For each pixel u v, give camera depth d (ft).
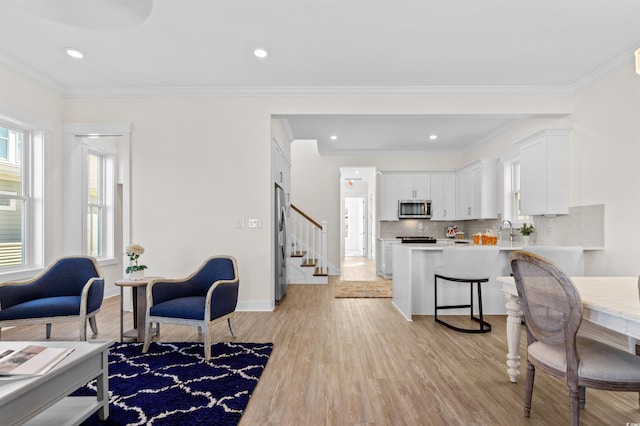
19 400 4.63
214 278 10.86
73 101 13.79
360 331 11.34
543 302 5.56
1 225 11.78
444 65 11.59
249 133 13.79
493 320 12.67
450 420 6.20
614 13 8.64
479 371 8.27
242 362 8.70
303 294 17.40
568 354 5.17
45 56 11.06
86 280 10.85
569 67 11.68
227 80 12.95
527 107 13.46
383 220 24.23
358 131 19.33
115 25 7.86
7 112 11.26
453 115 13.66
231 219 13.79
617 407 6.66
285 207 17.83
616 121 11.23
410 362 8.80
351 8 8.51
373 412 6.46
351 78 12.70
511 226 17.34
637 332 4.75
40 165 12.78
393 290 15.37
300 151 24.97
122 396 6.97
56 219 13.38
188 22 9.13
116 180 17.74
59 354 5.53
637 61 5.34
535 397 7.02
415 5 8.37
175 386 7.40
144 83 13.25
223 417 6.21
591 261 12.19
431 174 24.06
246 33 9.67
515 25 9.19
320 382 7.68
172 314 9.29
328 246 24.40
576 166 13.05
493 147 19.79
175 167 13.82
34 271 12.25
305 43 10.21
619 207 11.10
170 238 13.74
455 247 11.39
